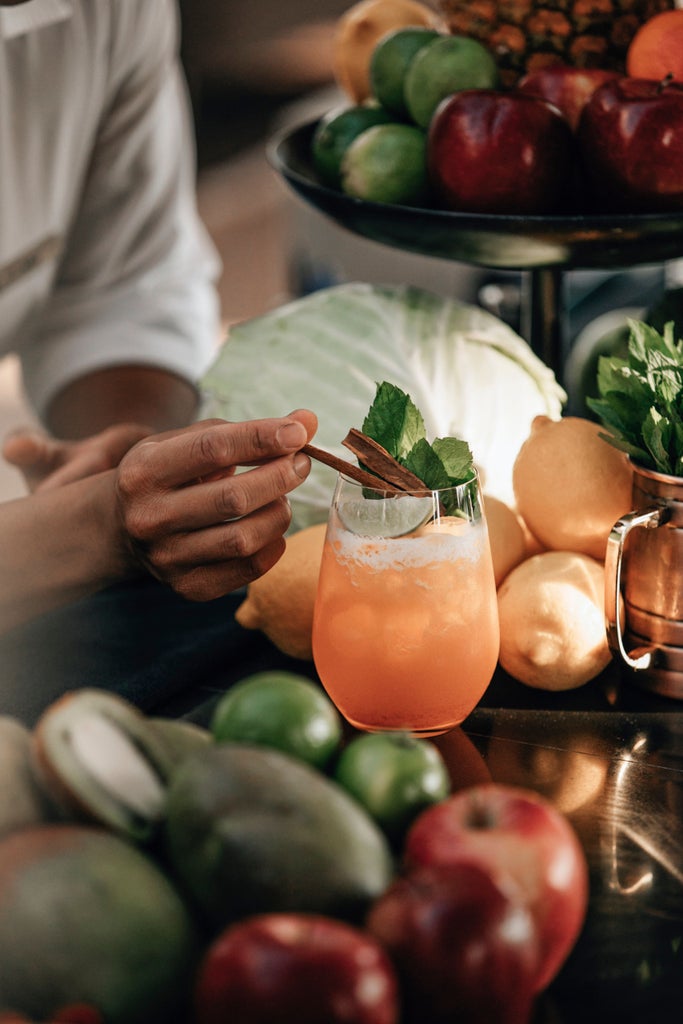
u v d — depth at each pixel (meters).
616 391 0.78
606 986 0.53
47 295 1.47
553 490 0.82
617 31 1.01
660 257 0.91
